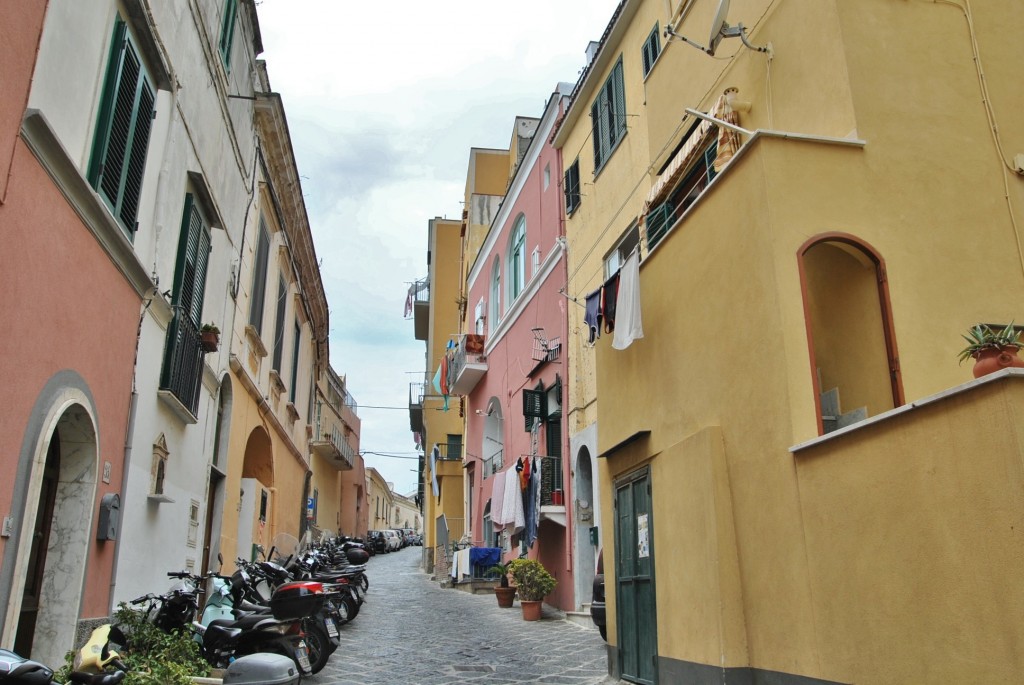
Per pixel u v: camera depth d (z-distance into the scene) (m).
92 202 6.65
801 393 5.69
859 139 6.64
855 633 4.80
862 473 4.86
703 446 6.54
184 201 10.14
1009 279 6.70
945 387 6.22
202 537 11.67
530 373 17.89
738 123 8.12
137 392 8.45
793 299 5.93
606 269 14.22
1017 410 3.82
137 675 5.46
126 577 8.27
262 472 18.28
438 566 24.36
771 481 5.78
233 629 7.34
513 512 16.11
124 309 7.88
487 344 23.33
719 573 6.09
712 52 7.96
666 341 7.77
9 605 5.55
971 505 4.02
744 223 6.43
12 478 5.58
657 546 7.38
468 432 25.47
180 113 9.77
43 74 5.86
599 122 15.09
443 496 28.19
